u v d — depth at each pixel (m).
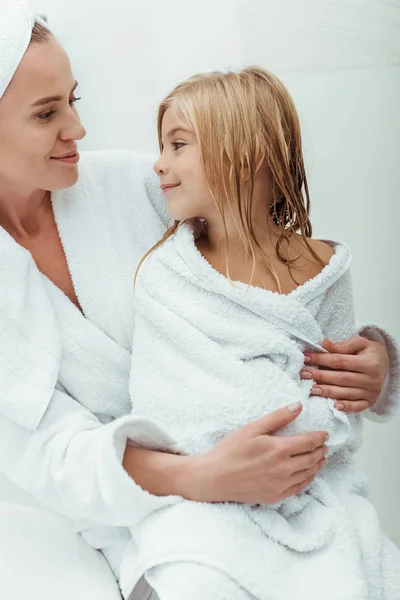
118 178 1.21
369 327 1.18
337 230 1.70
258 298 1.03
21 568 1.04
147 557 0.90
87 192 1.18
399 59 1.67
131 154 1.24
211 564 0.87
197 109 1.08
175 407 1.01
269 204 1.14
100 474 0.96
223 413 0.99
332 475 1.05
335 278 1.08
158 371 1.05
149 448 1.00
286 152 1.11
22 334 1.08
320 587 0.90
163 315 1.04
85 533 1.12
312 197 1.69
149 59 1.74
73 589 1.01
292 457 0.92
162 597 0.87
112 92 1.75
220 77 1.12
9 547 1.08
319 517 0.96
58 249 1.16
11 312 1.07
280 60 1.69
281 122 1.12
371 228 1.69
